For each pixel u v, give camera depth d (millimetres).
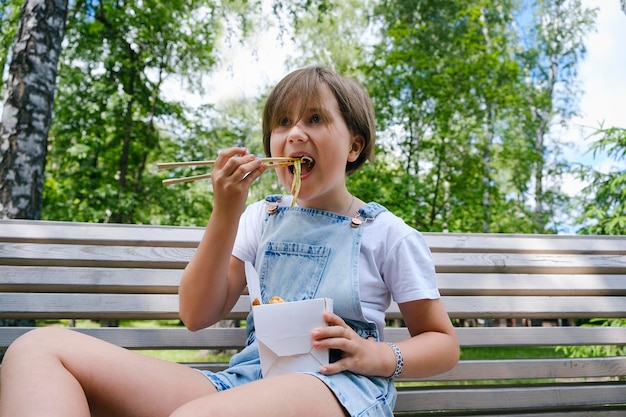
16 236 1574
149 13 9273
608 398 1649
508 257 1776
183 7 9492
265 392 888
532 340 1667
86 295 1525
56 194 9148
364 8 12414
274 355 1012
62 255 1563
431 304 1217
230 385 1116
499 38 10727
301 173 1266
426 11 11453
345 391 982
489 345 1643
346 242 1253
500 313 1670
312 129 1265
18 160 4141
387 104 9039
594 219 5520
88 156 9211
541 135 13297
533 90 12391
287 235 1311
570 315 1715
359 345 1032
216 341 1536
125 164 9352
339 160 1284
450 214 8922
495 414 1588
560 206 12461
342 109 1312
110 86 9117
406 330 1625
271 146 1332
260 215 1423
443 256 1736
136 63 9383
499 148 11117
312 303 1005
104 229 1642
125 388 1008
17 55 4266
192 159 10156
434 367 1151
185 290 1218
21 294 1485
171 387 1045
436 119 8984
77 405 862
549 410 1616
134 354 1067
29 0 4332
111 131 9406
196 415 804
